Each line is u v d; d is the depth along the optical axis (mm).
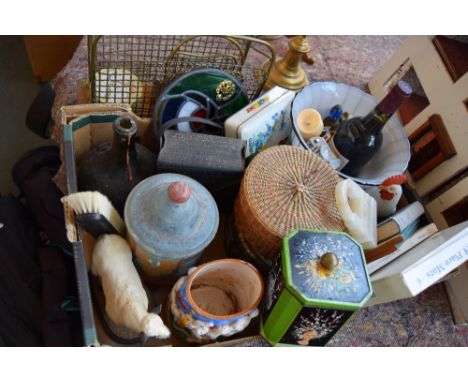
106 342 708
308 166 722
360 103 882
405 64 996
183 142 712
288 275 577
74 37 1293
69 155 678
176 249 617
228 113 842
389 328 814
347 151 807
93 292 709
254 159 709
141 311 566
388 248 729
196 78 763
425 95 959
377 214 810
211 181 740
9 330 847
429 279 614
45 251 908
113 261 623
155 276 718
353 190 711
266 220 661
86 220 613
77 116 730
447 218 851
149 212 615
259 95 896
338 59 1139
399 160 820
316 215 683
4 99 1415
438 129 871
